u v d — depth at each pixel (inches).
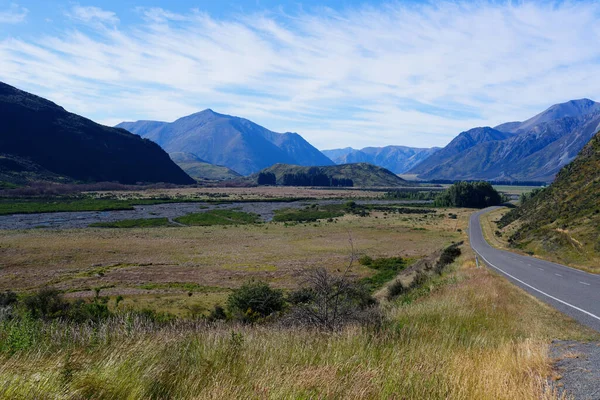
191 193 7568.9
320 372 192.4
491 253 1708.9
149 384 174.7
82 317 574.6
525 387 191.6
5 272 1604.3
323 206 5452.8
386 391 180.7
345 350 254.2
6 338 238.1
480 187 5925.2
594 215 1567.4
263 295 823.1
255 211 4768.7
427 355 246.2
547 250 1579.7
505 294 637.9
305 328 331.9
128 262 1871.3
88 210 4333.2
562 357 272.2
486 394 179.0
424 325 388.2
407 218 4239.7
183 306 1112.8
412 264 1776.6
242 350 239.5
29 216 3764.8
